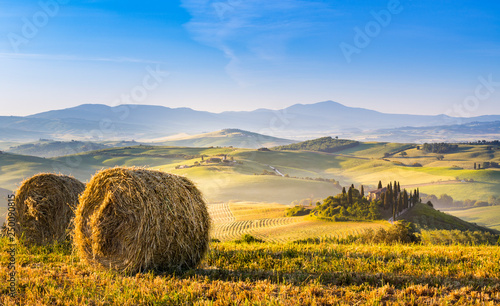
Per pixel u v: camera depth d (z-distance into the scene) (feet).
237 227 295.89
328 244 39.99
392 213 345.10
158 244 26.81
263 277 25.34
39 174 38.75
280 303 19.34
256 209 385.91
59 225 38.93
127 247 26.91
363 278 24.04
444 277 23.86
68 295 21.27
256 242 49.44
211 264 29.81
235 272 26.71
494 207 553.23
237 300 20.06
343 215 324.19
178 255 27.91
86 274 26.58
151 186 27.02
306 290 21.43
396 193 357.61
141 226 26.50
